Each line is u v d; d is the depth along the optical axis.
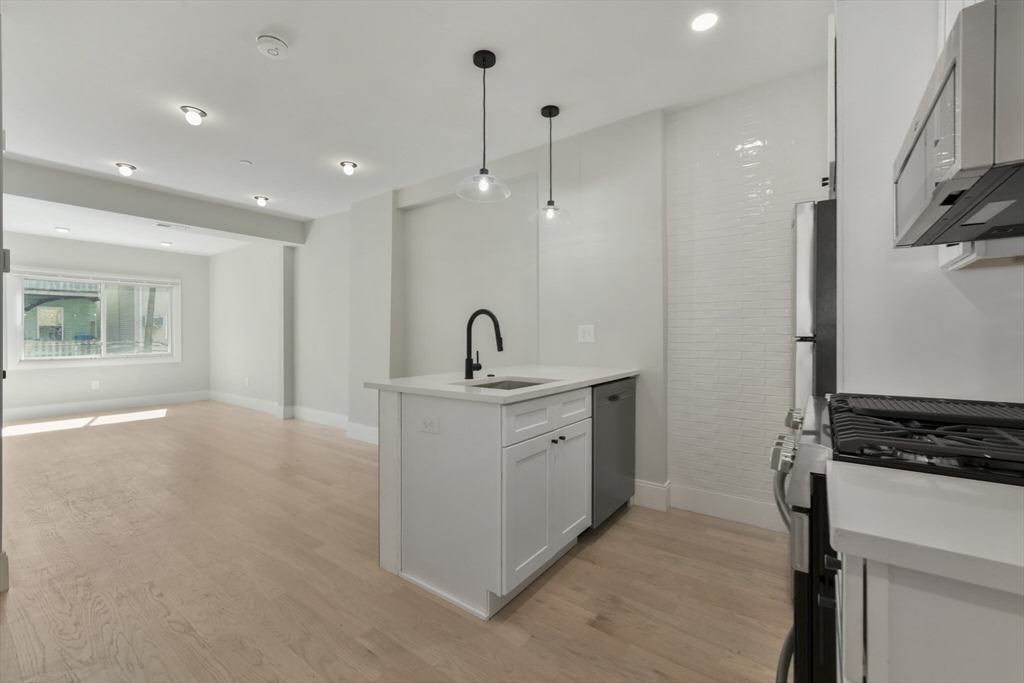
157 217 4.14
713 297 2.54
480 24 1.95
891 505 0.52
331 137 3.04
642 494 2.69
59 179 3.59
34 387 5.64
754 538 2.26
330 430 4.84
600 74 2.31
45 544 2.19
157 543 2.21
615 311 2.79
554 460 1.88
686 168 2.63
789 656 0.85
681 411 2.64
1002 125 0.46
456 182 3.66
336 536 2.29
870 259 1.23
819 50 2.12
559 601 1.73
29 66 2.23
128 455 3.83
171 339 6.88
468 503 1.68
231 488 3.01
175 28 1.97
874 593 0.45
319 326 5.22
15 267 5.49
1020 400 1.07
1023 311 1.07
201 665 1.39
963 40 0.48
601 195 2.85
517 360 3.45
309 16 1.91
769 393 2.39
